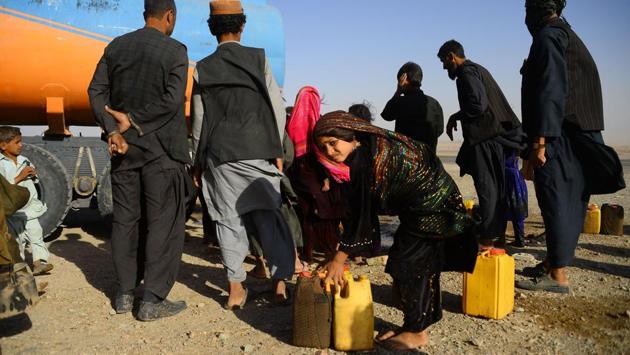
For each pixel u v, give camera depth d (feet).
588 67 15.60
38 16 21.39
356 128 10.28
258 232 14.90
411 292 11.53
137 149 13.91
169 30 14.83
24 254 18.26
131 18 22.36
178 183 14.28
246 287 15.58
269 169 14.49
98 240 23.07
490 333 12.78
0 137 17.39
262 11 24.30
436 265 11.59
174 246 14.24
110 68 14.07
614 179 15.43
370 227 10.73
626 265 19.25
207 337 12.73
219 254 20.72
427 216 10.96
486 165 18.16
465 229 11.26
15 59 21.17
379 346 12.04
